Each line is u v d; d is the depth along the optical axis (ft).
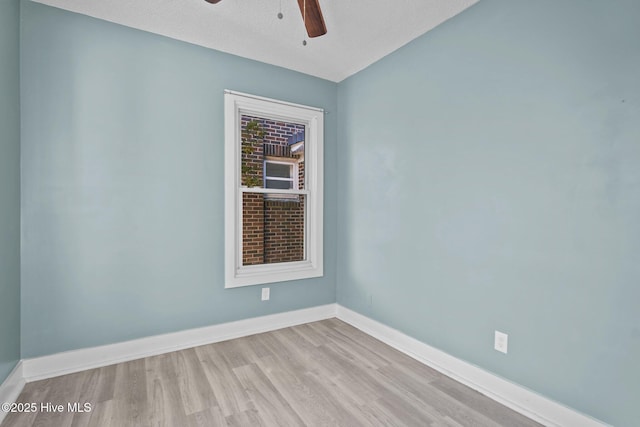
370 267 9.71
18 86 6.54
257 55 9.13
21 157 6.66
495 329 6.36
